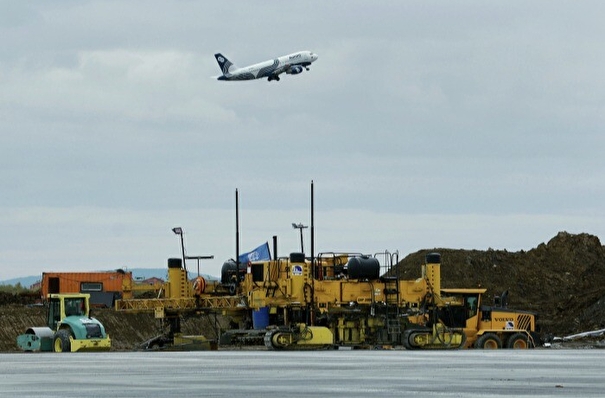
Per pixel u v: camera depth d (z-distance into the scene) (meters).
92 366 117.06
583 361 122.81
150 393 79.56
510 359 128.75
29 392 81.19
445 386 84.56
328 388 83.12
